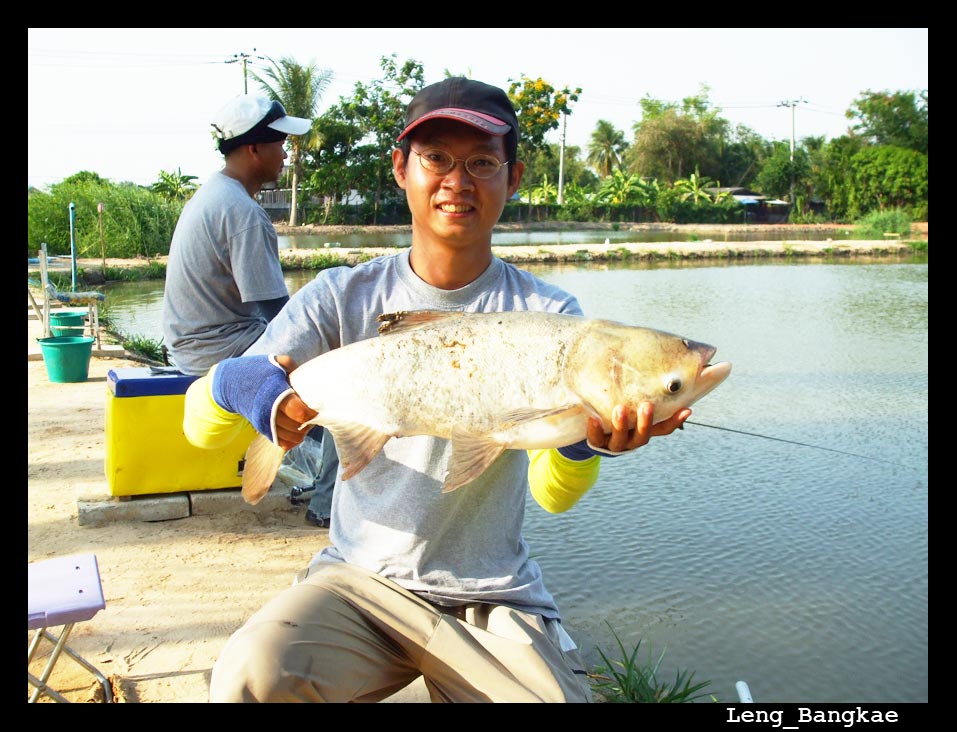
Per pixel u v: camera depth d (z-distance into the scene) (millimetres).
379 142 52375
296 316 2639
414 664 2438
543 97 58062
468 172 2502
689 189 80438
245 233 5309
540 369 2268
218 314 5500
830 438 10617
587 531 7398
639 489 8609
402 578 2438
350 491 2594
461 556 2484
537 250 40375
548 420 2242
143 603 4418
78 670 3707
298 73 47969
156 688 3535
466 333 2328
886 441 10516
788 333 18906
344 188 52562
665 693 4449
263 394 2283
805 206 81688
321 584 2381
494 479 2479
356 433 2340
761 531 7441
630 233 61594
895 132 89375
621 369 2215
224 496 5812
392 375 2316
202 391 2461
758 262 41531
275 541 5395
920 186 75562
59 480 6578
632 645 5363
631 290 27156
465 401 2283
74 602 2838
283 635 2154
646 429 2178
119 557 5047
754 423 11453
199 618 4254
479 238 2598
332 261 32094
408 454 2471
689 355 2221
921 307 23594
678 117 89438
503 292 2686
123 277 28188
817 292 27156
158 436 5656
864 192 77125
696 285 29000
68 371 10711
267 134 5527
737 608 5910
